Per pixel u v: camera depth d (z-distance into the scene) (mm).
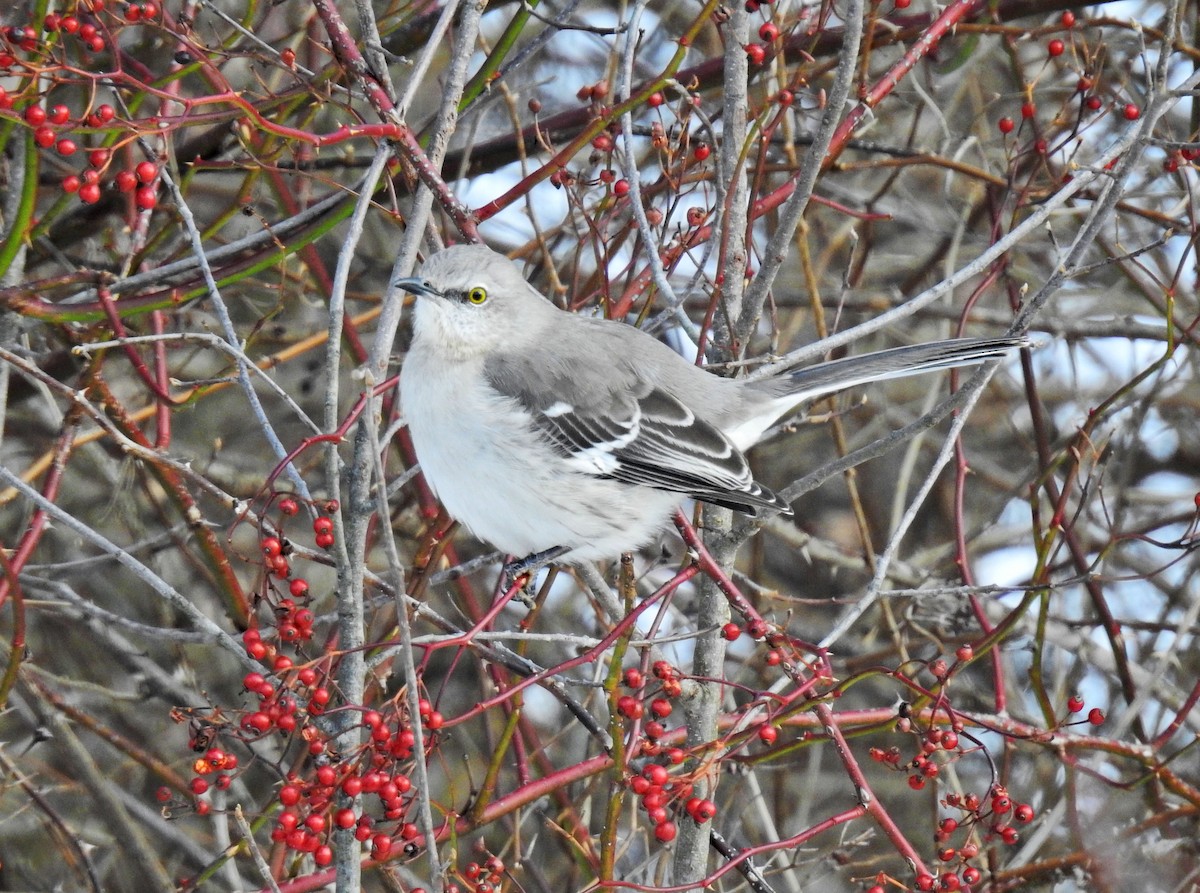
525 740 10562
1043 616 9453
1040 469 11328
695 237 9375
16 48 7406
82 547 13156
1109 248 13047
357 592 7012
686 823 8367
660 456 8883
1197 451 15727
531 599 9016
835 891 12977
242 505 7145
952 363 9375
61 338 10594
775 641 7195
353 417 6996
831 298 14609
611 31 8922
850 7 7598
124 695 11273
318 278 10688
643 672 7629
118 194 11305
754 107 11656
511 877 8000
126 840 10898
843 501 15898
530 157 12102
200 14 12047
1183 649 13648
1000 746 13070
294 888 8039
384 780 6535
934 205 16312
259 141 10492
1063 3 11742
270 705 6637
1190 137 10727
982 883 10039
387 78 8047
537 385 8836
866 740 14375
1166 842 10375
